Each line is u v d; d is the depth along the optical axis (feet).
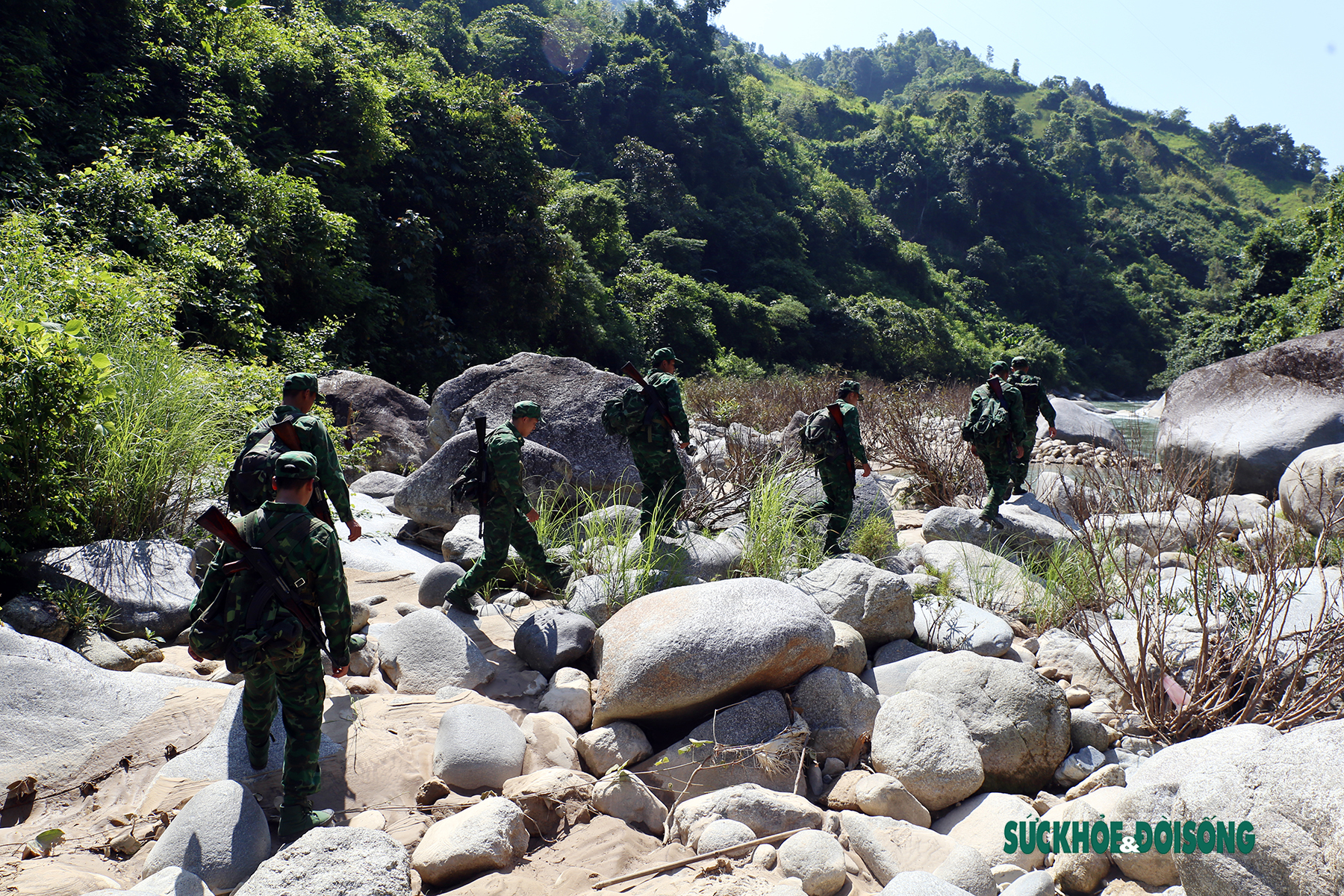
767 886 9.51
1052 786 12.84
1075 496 25.95
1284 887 8.30
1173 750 11.18
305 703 10.16
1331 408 35.53
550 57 232.12
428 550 23.16
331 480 14.71
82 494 17.13
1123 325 287.69
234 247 40.16
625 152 193.47
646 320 120.06
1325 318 73.00
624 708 12.84
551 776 11.39
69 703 11.99
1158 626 15.49
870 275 232.32
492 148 84.02
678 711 12.89
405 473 33.12
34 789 10.81
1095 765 12.96
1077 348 276.62
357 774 11.47
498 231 84.17
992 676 13.44
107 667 13.88
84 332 18.53
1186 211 453.17
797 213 234.17
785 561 19.65
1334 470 26.48
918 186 329.93
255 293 42.24
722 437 39.83
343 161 66.80
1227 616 15.43
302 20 69.05
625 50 243.60
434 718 12.87
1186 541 23.86
